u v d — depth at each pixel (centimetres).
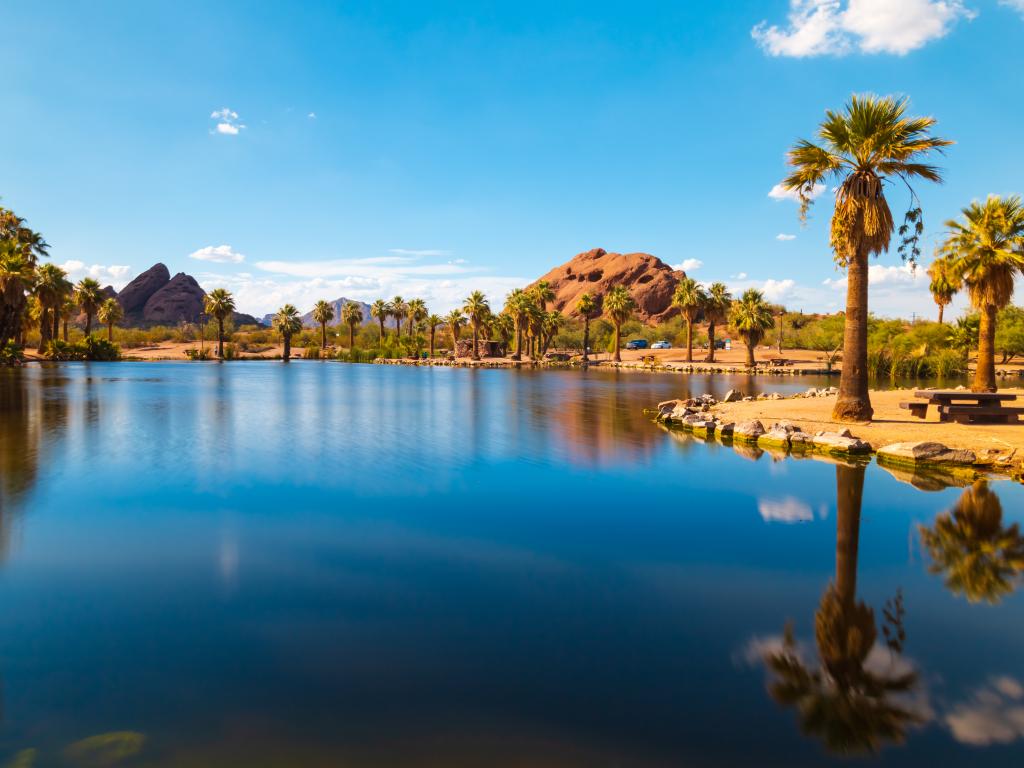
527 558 695
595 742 354
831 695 406
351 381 4684
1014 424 1681
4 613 536
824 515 885
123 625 513
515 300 10069
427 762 334
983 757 339
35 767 325
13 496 962
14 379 4178
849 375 1805
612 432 1783
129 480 1085
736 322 7212
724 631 509
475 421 2048
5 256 5841
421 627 514
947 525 831
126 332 13050
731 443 1583
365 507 913
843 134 1723
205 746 348
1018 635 498
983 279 2498
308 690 412
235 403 2662
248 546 729
